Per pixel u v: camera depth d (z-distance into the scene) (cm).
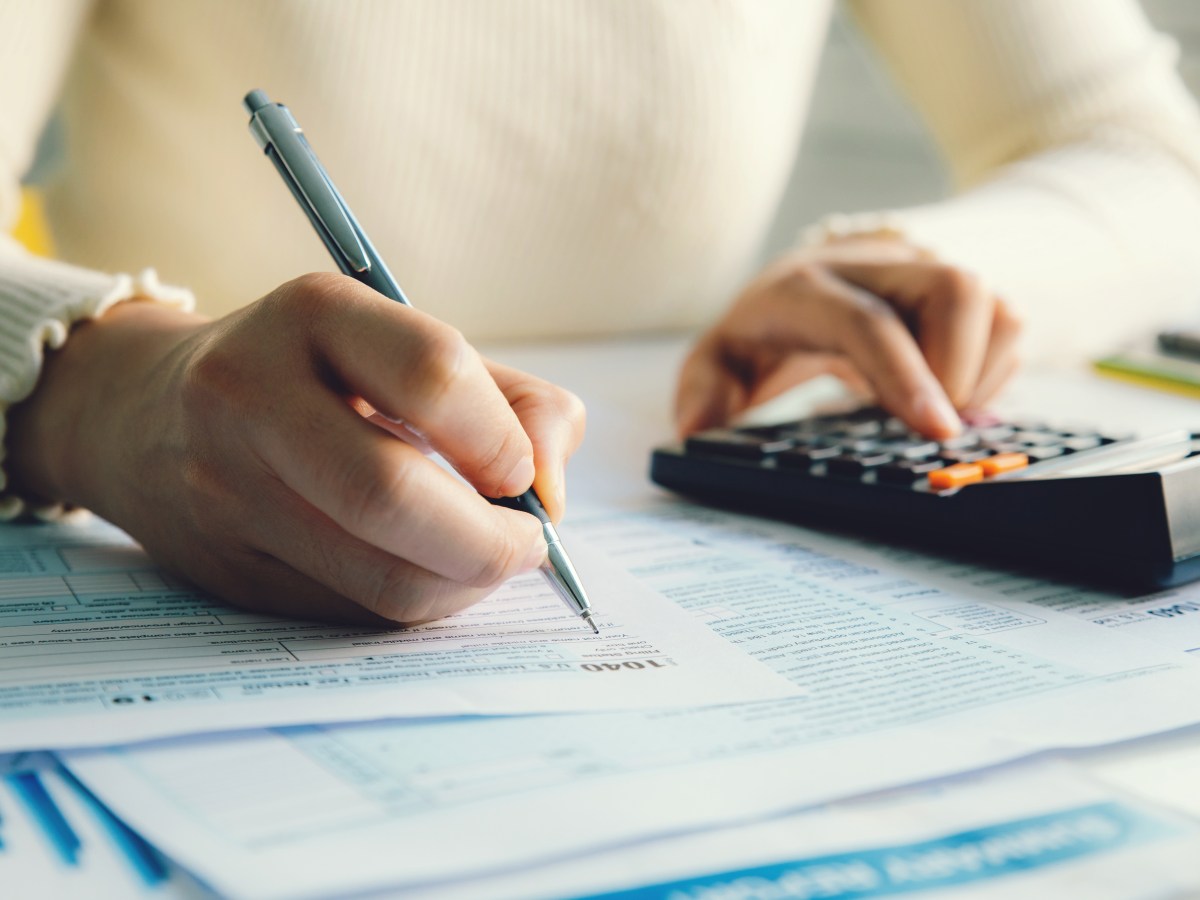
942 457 48
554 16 85
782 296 63
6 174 68
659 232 95
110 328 45
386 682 29
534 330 97
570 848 21
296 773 24
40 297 46
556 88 86
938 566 43
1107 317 89
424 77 81
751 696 29
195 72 80
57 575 40
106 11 80
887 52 116
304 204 39
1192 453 44
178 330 41
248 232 84
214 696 28
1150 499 38
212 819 22
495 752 25
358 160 81
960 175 112
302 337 32
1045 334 84
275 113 40
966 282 58
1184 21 127
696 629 35
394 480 30
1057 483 40
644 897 20
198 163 83
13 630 33
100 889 20
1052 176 95
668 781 24
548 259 92
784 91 99
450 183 85
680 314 104
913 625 35
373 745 26
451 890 20
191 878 21
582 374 82
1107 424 64
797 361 66
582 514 51
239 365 32
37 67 70
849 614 37
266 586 35
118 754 25
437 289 90
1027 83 103
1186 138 102
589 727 27
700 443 54
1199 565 39
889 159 151
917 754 25
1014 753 25
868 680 30
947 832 22
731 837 22
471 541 31
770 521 50
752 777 24
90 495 42
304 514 32
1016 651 33
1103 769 26
